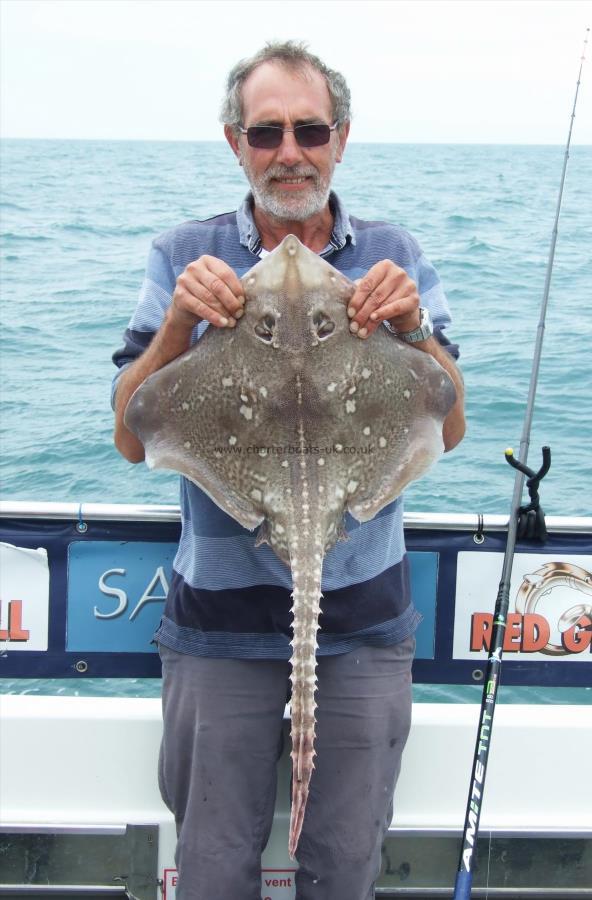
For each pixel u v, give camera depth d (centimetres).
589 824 285
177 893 261
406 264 267
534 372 316
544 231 1945
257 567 254
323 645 256
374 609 259
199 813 256
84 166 5631
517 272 1494
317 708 258
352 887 258
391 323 233
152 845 284
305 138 249
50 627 300
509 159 6122
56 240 2141
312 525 224
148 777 291
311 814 260
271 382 224
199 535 255
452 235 1919
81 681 489
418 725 295
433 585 303
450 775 292
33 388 991
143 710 297
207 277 218
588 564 301
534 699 494
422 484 708
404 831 282
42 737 292
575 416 850
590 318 1186
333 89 257
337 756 257
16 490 737
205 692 257
